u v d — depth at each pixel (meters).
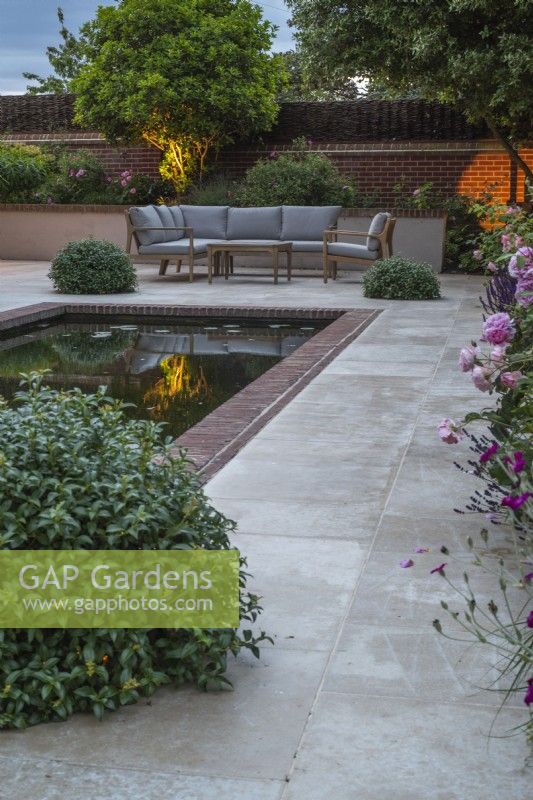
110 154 17.27
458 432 3.53
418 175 15.64
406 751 2.15
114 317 10.38
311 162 15.05
